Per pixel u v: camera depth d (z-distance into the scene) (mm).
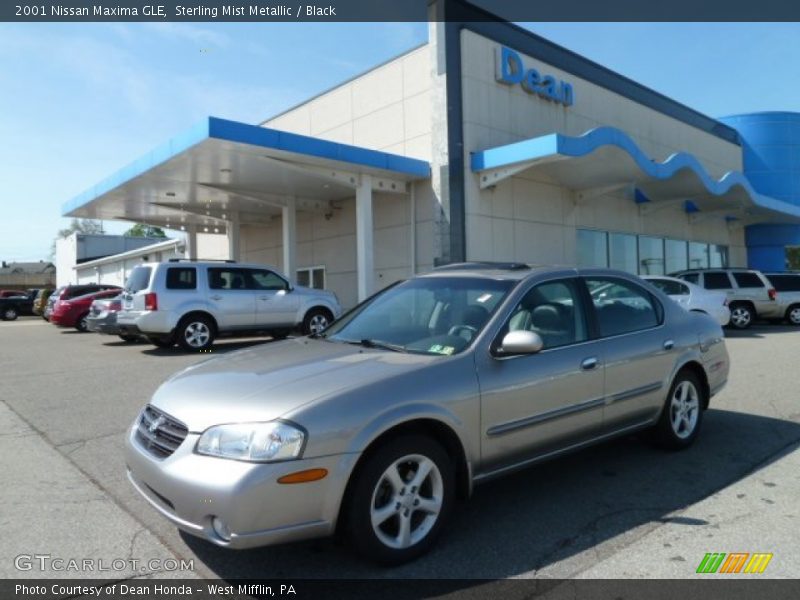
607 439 4520
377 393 3217
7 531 3705
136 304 11828
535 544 3488
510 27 16312
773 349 11555
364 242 14586
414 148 15977
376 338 4246
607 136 13648
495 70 15711
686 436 5223
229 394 3229
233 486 2801
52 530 3717
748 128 28844
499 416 3709
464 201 14766
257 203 18562
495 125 15625
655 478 4555
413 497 3301
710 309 13977
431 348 3854
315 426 2965
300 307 13281
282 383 3289
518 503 4102
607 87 19719
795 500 4090
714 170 26297
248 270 12719
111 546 3504
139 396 7727
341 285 18328
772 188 28641
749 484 4406
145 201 18125
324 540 3520
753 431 5805
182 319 11844
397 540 3240
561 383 4078
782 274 17844
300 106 19969
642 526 3715
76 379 9125
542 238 16938
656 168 15484
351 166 13898
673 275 17344
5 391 8289
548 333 4203
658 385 4883
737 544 3453
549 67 17406
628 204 20828
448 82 14680
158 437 3271
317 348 4113
